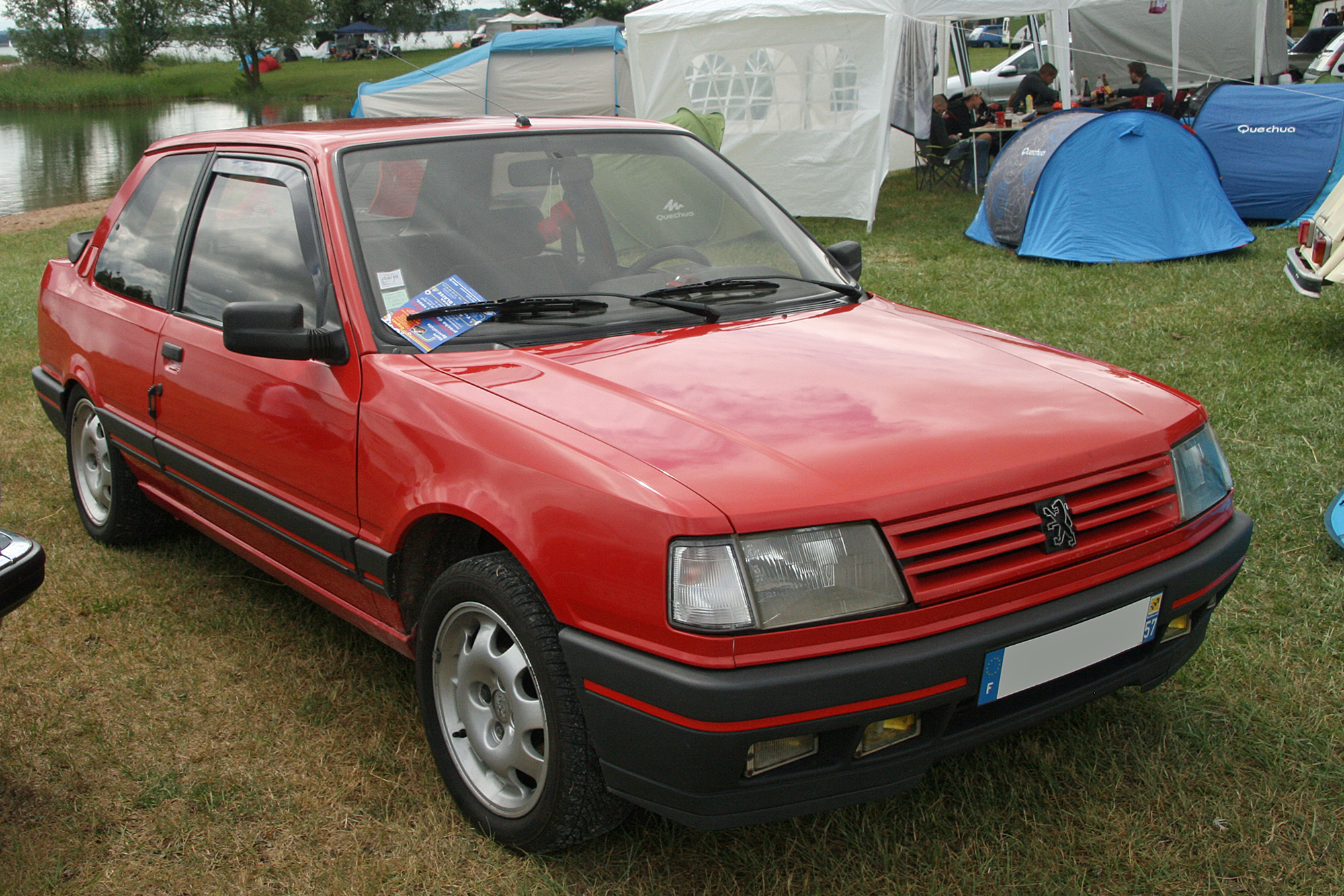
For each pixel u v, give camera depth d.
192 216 3.53
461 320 2.74
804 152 12.40
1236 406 5.32
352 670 3.27
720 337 2.77
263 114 44.94
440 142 3.13
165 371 3.40
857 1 11.57
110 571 4.02
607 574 2.05
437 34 75.31
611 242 3.16
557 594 2.13
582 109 16.84
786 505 1.99
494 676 2.41
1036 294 8.26
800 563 1.98
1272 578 3.65
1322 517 4.05
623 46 16.58
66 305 4.18
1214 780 2.65
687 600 1.96
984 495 2.12
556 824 2.30
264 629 3.55
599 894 2.32
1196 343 6.61
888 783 2.11
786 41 12.08
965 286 8.71
